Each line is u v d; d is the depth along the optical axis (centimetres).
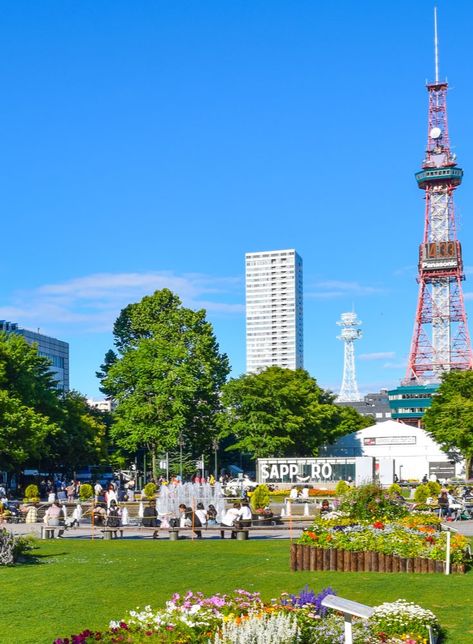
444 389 11562
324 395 13150
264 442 10425
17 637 1816
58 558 3144
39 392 8394
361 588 2388
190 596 1652
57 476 10906
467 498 6156
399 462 12419
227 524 4162
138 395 9188
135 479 10825
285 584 2473
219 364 10656
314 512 6094
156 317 10825
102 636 1413
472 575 2633
